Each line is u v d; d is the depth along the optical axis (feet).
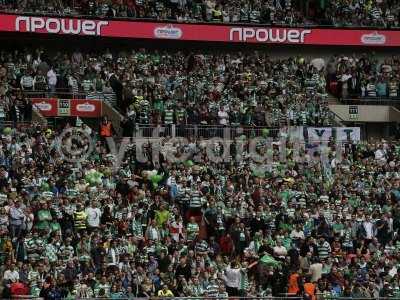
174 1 391.86
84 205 280.10
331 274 278.67
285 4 404.36
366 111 388.98
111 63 363.56
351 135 353.72
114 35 379.14
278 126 352.08
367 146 347.77
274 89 366.02
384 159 342.85
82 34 374.63
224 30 392.06
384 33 408.26
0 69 342.03
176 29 387.14
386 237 304.50
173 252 273.13
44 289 244.42
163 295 255.29
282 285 271.49
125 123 334.03
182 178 306.14
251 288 269.23
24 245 261.85
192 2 393.91
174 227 285.64
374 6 413.18
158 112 344.08
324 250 288.51
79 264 260.83
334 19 407.03
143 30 383.04
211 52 404.98
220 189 306.55
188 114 345.92
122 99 350.84
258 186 310.86
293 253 282.97
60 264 258.78
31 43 383.04
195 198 297.53
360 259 288.30
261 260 276.82
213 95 356.38
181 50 402.31
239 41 393.50
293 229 294.87
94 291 250.16
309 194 313.73
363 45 407.85
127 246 271.49
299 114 358.02
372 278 280.31
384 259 290.56
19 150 299.58
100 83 354.33
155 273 265.34
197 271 266.77
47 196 279.49
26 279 250.37
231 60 381.81
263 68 379.14
